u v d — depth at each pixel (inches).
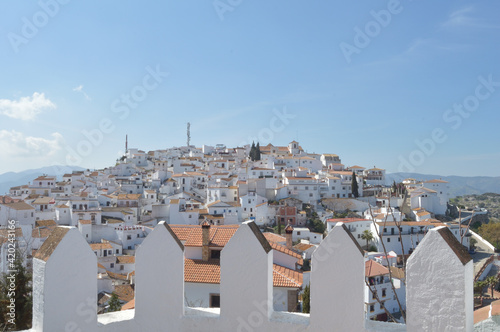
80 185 4293.8
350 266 235.6
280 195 4106.8
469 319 209.3
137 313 271.7
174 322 266.8
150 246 271.4
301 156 5708.7
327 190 4323.3
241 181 4124.0
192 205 3656.5
